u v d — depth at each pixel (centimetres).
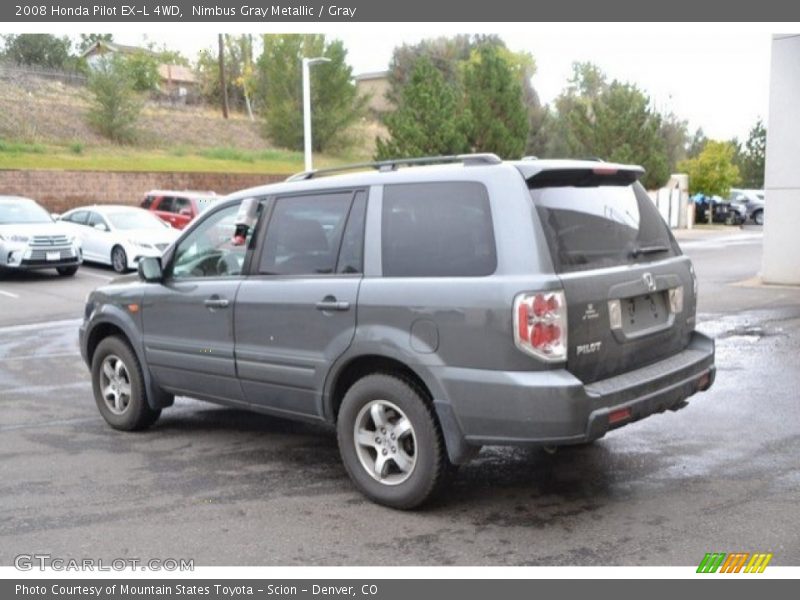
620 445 618
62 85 4344
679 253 564
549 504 508
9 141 3450
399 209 504
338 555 447
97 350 707
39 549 460
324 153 4444
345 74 4375
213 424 713
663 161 3575
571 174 488
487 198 466
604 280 472
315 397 539
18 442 665
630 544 449
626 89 3634
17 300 1566
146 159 3622
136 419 680
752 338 1040
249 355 573
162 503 524
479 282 457
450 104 2856
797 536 453
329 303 518
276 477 570
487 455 603
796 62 1474
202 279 614
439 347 469
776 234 1558
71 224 2136
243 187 3550
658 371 503
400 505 501
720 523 471
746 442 619
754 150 5706
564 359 445
